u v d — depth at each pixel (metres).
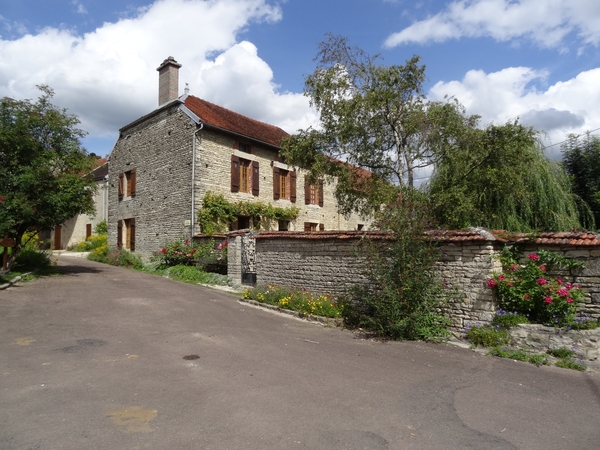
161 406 4.23
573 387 5.22
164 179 18.62
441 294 7.82
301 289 10.74
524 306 7.09
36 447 3.36
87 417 3.94
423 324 7.71
